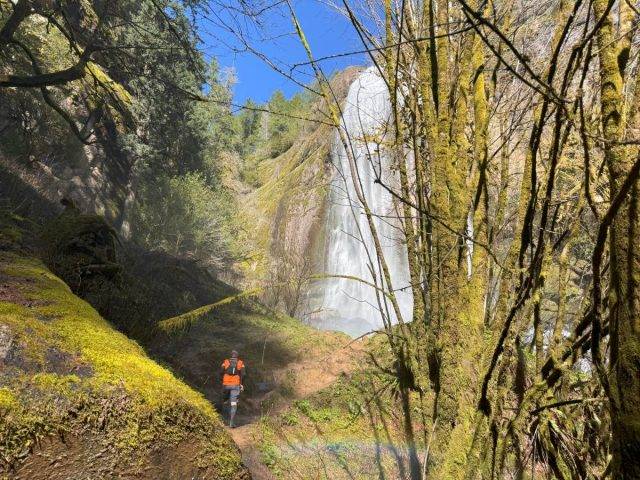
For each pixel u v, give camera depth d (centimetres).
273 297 1403
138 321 624
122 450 110
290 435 521
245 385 749
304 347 944
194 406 136
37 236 656
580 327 161
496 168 210
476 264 173
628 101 133
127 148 2327
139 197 2472
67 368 120
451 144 176
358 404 520
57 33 1838
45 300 186
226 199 2922
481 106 178
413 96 199
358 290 2108
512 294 173
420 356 187
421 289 194
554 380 160
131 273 996
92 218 702
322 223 2531
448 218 170
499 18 187
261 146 5278
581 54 126
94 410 110
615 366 106
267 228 3094
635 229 100
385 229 1902
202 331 966
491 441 158
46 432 101
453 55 197
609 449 154
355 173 207
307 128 3806
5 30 1178
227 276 2288
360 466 447
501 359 165
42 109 1716
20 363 113
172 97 1800
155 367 150
